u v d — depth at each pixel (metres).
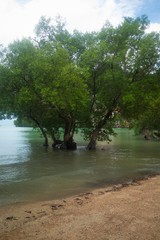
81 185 17.70
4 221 10.81
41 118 42.78
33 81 35.28
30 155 33.28
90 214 11.27
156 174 20.92
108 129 41.94
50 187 17.14
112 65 38.19
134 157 31.08
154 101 39.25
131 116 41.25
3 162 27.72
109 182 18.59
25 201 13.97
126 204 12.52
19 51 35.81
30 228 10.04
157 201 12.91
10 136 75.12
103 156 32.06
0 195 15.18
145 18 39.50
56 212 11.73
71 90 34.19
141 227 9.82
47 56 34.84
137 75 39.44
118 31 38.84
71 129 40.53
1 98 36.53
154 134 63.28
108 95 39.06
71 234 9.41
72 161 28.22
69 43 40.31
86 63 37.41
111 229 9.71
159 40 38.62
